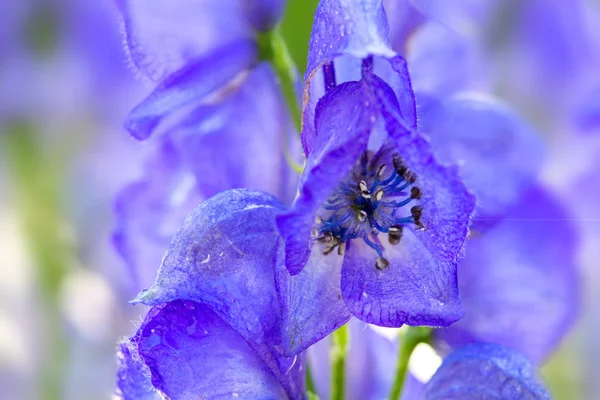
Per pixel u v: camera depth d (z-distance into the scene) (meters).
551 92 0.44
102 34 0.49
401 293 0.28
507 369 0.30
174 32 0.31
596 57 0.44
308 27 0.32
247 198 0.29
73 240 0.46
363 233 0.28
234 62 0.31
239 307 0.28
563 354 0.43
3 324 0.46
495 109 0.31
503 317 0.32
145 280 0.32
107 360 0.45
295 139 0.31
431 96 0.31
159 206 0.32
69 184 0.47
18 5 0.50
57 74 0.49
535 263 0.32
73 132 0.48
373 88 0.27
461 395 0.30
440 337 0.31
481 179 0.31
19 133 0.49
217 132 0.31
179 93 0.31
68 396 0.45
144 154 0.32
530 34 0.44
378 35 0.27
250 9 0.31
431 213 0.27
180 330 0.28
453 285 0.27
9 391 0.45
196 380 0.28
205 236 0.28
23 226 0.47
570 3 0.44
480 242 0.31
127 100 0.46
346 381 0.32
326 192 0.27
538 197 0.32
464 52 0.31
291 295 0.28
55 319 0.46
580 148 0.38
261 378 0.28
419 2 0.31
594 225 0.38
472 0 0.32
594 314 0.42
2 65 0.49
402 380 0.31
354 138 0.27
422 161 0.27
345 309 0.28
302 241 0.27
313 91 0.28
